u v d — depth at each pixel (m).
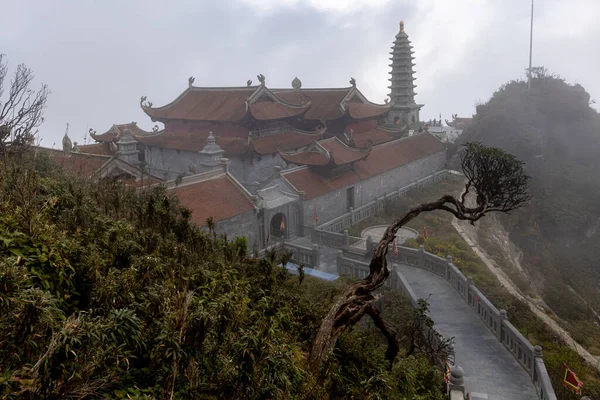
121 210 16.69
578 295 68.00
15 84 23.16
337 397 12.02
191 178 41.06
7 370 6.85
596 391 27.86
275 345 10.17
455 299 34.16
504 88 108.81
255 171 60.38
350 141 61.44
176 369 8.29
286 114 65.25
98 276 10.07
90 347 7.69
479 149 13.03
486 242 59.09
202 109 65.44
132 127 75.06
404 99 102.62
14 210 11.73
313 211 52.41
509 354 26.42
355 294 13.68
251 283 14.85
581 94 105.06
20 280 8.00
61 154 40.25
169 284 10.60
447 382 20.38
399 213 61.38
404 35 100.88
